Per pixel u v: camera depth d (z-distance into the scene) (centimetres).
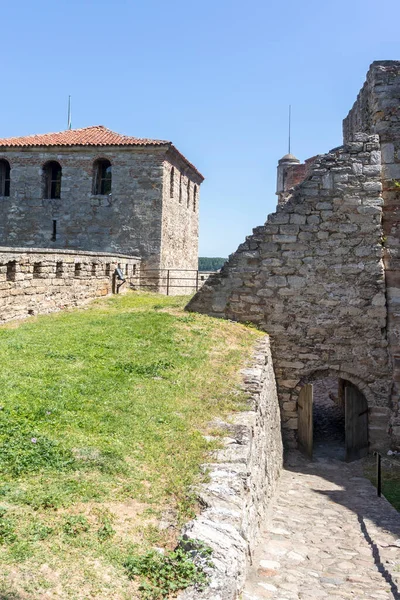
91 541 425
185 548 436
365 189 1348
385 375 1340
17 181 2823
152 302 1767
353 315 1354
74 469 533
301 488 1051
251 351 1148
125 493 509
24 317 1378
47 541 415
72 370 859
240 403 810
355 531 764
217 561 418
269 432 1003
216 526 465
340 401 1862
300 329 1381
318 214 1370
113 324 1294
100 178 2827
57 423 635
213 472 572
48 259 1495
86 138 2850
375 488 1056
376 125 1360
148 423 679
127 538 442
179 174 3045
